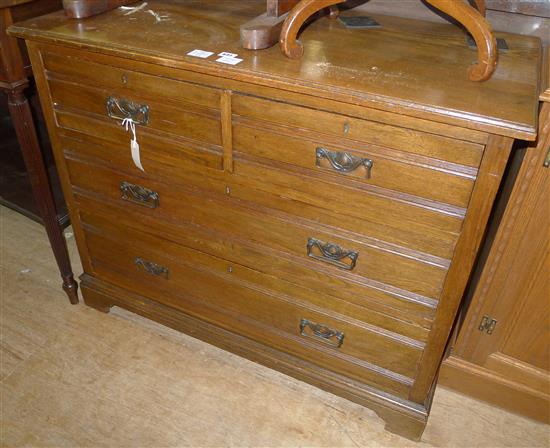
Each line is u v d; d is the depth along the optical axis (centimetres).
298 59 109
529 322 134
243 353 155
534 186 114
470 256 108
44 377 156
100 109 128
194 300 156
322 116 103
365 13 141
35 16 137
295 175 114
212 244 138
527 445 144
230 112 112
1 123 187
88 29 122
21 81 138
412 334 127
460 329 146
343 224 117
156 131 124
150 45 114
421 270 115
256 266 136
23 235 211
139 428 144
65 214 197
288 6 121
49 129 140
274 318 145
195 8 139
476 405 154
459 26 132
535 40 125
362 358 139
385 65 108
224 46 114
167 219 141
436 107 92
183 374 159
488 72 99
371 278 122
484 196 99
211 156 121
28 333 169
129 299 167
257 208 125
